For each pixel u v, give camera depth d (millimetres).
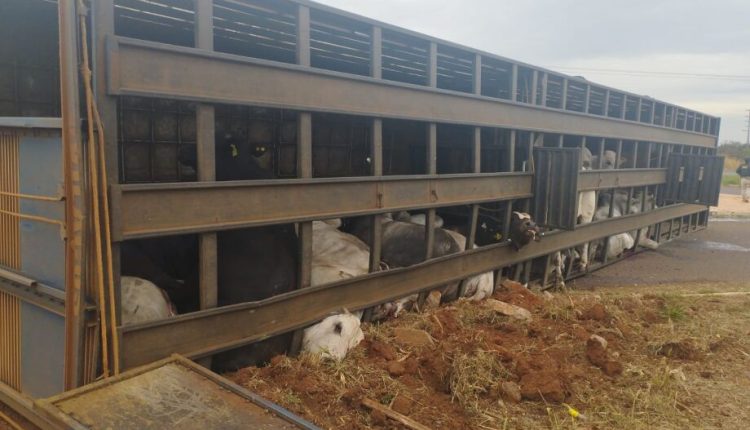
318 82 4402
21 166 3486
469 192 6316
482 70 7297
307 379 4008
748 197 23625
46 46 5352
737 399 4340
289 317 4359
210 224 3754
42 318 3539
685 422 3939
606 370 4707
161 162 5875
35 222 3455
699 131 13695
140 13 4875
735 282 9133
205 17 3633
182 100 3541
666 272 9898
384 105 5051
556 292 7949
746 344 5582
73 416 2686
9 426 3678
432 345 4883
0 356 3982
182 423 2691
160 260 4344
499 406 4004
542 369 4520
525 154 7598
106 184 3195
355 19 4695
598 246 9969
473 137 6414
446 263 6027
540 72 7453
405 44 5668
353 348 4605
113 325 3242
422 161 9180
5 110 5113
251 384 3883
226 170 4758
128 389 2984
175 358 3381
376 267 5203
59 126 3131
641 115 11203
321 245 5316
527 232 6852
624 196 10805
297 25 4242
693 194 11516
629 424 3830
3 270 3748
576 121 8367
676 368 4895
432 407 3963
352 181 4785
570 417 3896
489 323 5684
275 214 4180
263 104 3998
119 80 3213
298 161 4414
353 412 3764
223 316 3871
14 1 5098
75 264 3117
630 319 6086
